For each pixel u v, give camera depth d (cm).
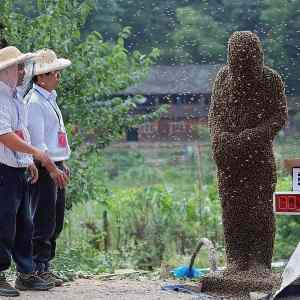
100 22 3656
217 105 1669
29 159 1568
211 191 3183
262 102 1644
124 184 5216
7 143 1528
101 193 2425
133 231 2703
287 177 2827
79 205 2872
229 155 1639
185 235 2675
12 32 2216
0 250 1549
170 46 3784
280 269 1930
